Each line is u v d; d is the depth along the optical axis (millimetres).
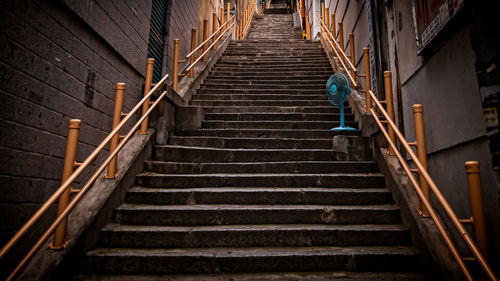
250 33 15719
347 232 2682
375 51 5379
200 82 6688
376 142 3832
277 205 3145
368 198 3193
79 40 3117
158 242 2637
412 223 2637
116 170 3080
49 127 2695
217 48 8531
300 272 2377
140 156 3596
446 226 2566
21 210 2412
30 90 2475
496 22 1858
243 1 17000
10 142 2297
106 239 2631
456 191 2547
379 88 5230
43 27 2604
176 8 6438
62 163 2869
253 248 2602
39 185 2592
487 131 1876
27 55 2438
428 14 2730
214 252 2479
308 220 2930
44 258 2117
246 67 7945
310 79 7109
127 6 4117
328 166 3779
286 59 8484
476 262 1921
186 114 4812
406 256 2420
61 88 2848
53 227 2014
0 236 2240
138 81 4516
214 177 3475
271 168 3785
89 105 3297
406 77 3459
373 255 2424
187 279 2252
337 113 5488
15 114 2336
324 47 8953
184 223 2875
